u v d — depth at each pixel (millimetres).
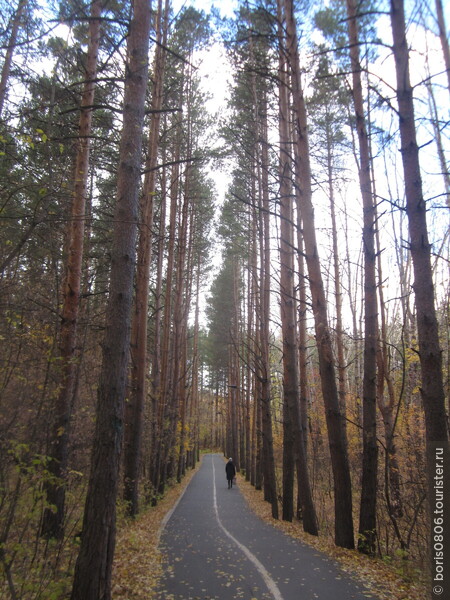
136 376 12281
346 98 9867
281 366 29391
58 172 6930
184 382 26859
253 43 11172
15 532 4184
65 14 5984
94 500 4332
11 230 6934
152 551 7711
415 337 14070
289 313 11680
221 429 70250
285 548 8211
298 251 8719
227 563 6980
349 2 7547
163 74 13227
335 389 8633
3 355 4859
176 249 21828
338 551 7910
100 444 4496
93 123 11453
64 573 4863
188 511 14094
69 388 6746
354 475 19234
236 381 31766
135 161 5395
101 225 13891
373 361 8328
